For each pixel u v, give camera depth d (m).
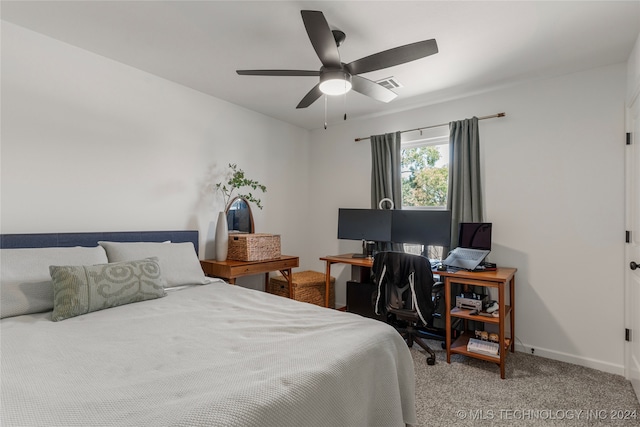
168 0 1.79
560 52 2.27
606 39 2.09
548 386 2.16
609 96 2.43
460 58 2.38
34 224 2.15
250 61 2.51
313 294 3.71
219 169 3.32
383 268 2.67
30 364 1.11
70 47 2.30
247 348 1.26
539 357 2.63
